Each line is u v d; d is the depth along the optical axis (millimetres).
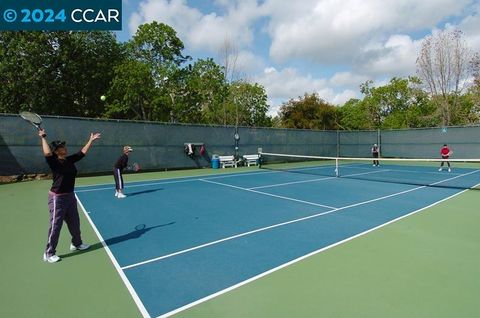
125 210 8336
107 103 31031
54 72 28609
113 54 32625
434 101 32812
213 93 34406
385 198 10117
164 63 32781
